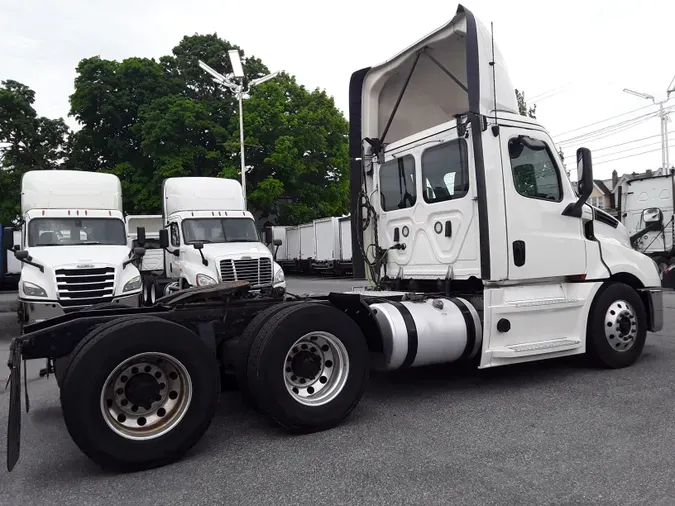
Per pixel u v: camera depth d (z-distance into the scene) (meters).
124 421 4.14
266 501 3.53
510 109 6.14
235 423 5.21
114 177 13.67
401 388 6.23
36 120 36.69
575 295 6.43
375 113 7.61
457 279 6.16
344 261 29.30
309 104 36.56
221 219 14.95
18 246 12.42
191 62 36.34
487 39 5.97
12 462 3.83
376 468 3.99
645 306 7.16
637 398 5.48
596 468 3.86
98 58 34.69
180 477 3.97
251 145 32.91
